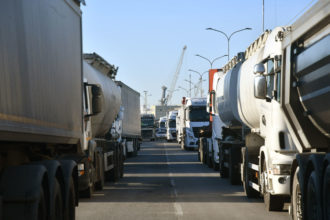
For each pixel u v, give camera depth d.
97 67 23.38
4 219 6.66
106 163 19.75
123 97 36.22
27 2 7.46
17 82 6.84
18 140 6.96
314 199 8.85
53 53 9.16
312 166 9.01
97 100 14.35
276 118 12.24
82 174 15.63
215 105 26.64
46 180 7.45
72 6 11.16
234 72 19.83
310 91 9.48
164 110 162.62
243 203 14.98
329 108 8.63
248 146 15.87
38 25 8.11
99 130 20.92
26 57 7.34
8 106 6.41
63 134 9.95
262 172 13.75
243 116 17.72
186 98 52.75
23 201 6.70
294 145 12.20
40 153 9.70
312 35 9.35
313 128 10.08
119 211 13.33
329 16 8.12
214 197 16.47
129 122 39.81
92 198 16.23
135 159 40.56
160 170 28.98
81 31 12.42
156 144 79.31
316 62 8.82
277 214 12.80
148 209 13.70
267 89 12.87
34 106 7.70
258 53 15.60
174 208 13.90
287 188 12.27
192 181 22.25
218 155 26.44
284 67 11.02
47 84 8.60
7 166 7.31
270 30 15.98
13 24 6.72
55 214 8.23
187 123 49.81
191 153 50.06
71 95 10.91
